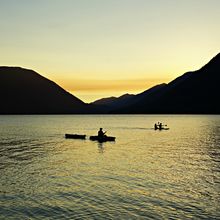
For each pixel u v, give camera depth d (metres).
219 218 19.50
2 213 20.39
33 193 24.78
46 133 93.38
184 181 28.70
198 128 110.75
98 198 23.53
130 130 107.06
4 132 97.38
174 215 20.03
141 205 21.95
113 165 37.25
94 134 91.81
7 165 37.03
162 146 57.75
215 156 44.44
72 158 43.06
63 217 19.69
